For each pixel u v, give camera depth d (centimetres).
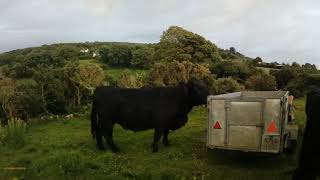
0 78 2362
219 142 1020
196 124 1519
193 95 1141
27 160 1079
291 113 1149
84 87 2473
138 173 938
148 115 1130
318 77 2506
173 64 2084
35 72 2303
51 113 2162
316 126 713
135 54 5181
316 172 724
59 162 980
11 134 1280
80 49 7869
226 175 915
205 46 2770
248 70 2645
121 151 1160
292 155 1060
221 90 2127
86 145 1234
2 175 973
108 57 5641
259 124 970
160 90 1154
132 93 1149
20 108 2105
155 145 1143
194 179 896
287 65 3067
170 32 2828
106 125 1152
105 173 952
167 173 935
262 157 1070
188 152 1138
